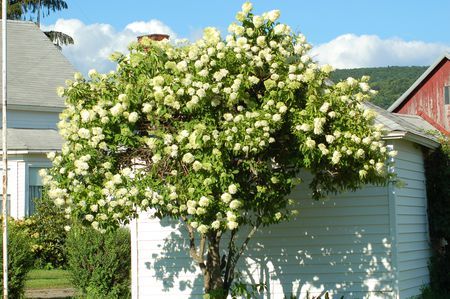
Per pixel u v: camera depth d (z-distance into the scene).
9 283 14.16
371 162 10.90
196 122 10.42
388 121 14.20
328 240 14.17
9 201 25.27
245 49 10.74
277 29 11.00
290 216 12.38
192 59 10.77
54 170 11.19
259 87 11.16
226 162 10.23
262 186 10.85
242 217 11.73
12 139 26.17
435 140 16.59
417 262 15.39
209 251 12.27
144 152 11.26
